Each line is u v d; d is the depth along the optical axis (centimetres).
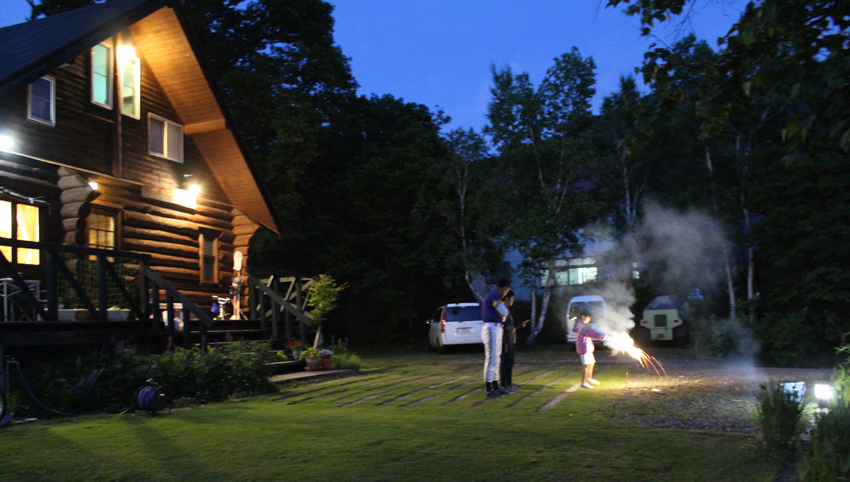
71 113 1420
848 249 1898
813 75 632
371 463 508
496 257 2931
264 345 1203
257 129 2955
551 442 584
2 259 947
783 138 627
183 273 1742
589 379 1071
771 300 2117
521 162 2775
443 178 2947
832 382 637
